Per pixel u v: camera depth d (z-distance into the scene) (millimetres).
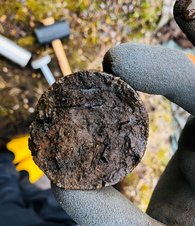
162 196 213
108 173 157
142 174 413
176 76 159
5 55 367
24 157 349
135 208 170
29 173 345
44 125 159
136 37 407
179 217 197
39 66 371
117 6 397
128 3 400
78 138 157
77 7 388
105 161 157
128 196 408
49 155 158
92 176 158
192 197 199
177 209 201
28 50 377
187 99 165
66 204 161
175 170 215
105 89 157
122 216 163
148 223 167
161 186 218
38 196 369
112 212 162
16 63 371
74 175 158
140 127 155
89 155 157
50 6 381
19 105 377
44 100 160
